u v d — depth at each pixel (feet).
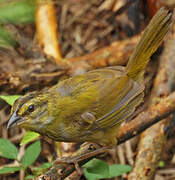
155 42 21.59
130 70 22.71
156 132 27.81
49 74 32.40
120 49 35.50
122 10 41.39
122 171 23.88
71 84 22.15
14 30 31.60
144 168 26.43
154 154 27.04
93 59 35.29
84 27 42.47
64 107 21.27
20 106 20.44
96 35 41.86
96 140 22.81
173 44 32.99
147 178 26.18
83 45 41.19
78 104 21.45
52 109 21.11
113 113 22.04
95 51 37.11
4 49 31.73
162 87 30.83
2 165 31.89
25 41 32.91
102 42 41.27
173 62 31.96
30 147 22.86
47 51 36.63
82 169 29.99
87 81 22.31
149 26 21.36
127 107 22.35
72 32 42.01
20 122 20.48
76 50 40.73
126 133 24.50
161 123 28.09
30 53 32.78
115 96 22.16
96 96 21.79
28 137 20.65
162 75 31.73
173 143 32.83
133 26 40.93
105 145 23.50
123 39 40.98
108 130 22.59
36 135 20.79
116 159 32.14
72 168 21.77
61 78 33.06
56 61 33.58
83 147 23.75
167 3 21.08
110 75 22.80
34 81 31.68
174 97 24.26
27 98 20.68
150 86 34.96
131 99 22.21
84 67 34.47
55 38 37.40
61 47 40.88
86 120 21.43
